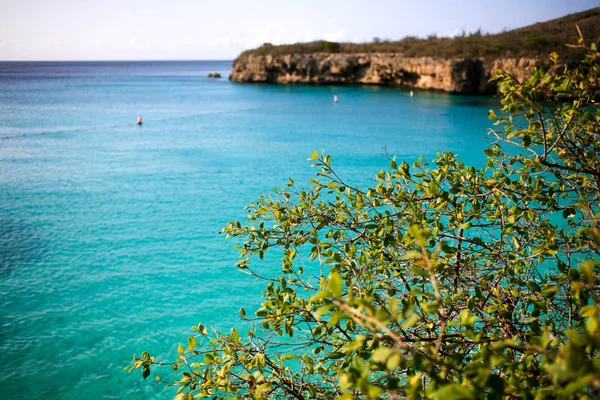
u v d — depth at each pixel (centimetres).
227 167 2905
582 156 353
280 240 411
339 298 176
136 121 4925
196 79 14988
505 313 311
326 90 8181
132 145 3631
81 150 3419
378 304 331
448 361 195
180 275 1473
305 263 1450
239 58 10931
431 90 7288
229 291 1375
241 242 1719
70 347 1119
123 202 2220
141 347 1123
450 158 406
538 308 303
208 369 350
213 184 2527
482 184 388
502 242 362
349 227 392
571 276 256
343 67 8744
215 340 357
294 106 6103
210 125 4656
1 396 953
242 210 2095
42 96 8125
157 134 4144
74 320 1231
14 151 3350
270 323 334
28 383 994
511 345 194
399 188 419
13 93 8844
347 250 358
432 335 328
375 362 208
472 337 207
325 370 340
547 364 176
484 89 6506
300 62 9262
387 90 7750
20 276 1463
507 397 212
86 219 1983
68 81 13825
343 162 2950
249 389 310
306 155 3225
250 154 3291
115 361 1073
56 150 3412
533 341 199
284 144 3641
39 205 2166
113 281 1438
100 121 4909
